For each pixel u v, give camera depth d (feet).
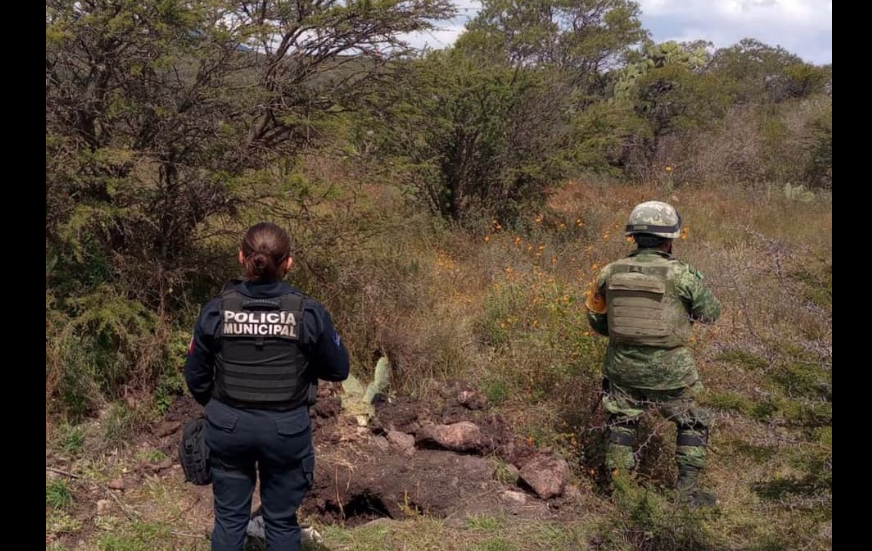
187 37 16.48
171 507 12.88
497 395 17.43
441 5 19.12
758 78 98.68
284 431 9.49
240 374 9.41
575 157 33.24
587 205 39.22
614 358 13.78
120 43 15.61
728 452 13.96
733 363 11.08
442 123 29.58
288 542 9.93
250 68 18.12
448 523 12.80
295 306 9.51
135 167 16.17
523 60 40.68
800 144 59.00
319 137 18.62
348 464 13.89
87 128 16.16
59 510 12.34
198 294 17.95
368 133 20.93
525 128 33.30
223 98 16.66
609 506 13.53
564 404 16.75
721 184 52.90
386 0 18.11
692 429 13.32
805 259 12.34
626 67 65.31
